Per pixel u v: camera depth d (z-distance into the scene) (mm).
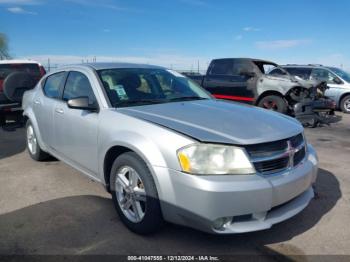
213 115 3398
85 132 3850
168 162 2881
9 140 7332
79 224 3502
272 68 10719
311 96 9695
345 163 5793
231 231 2791
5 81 7539
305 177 3148
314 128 9484
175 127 3031
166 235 3283
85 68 4324
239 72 10523
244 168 2789
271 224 2893
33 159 5684
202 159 2787
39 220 3584
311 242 3221
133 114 3424
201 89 4766
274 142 2975
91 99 3951
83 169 4117
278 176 2926
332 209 3904
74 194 4266
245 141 2826
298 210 3141
